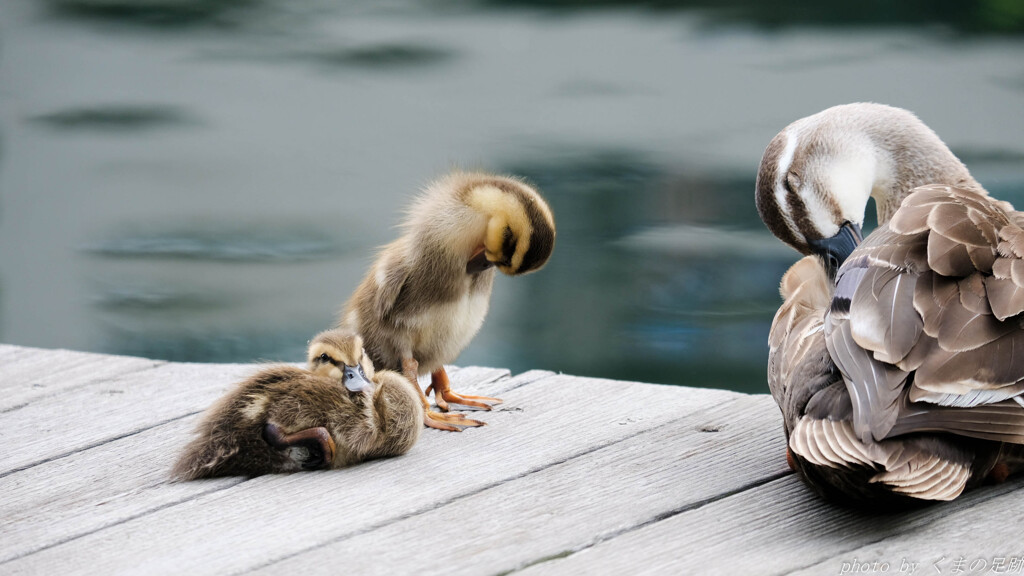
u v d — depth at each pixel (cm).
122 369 767
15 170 2333
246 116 2762
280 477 571
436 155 2356
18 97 2992
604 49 3353
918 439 448
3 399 706
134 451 613
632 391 697
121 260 1780
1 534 505
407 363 688
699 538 480
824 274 656
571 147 2383
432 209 688
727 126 2498
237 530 502
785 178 712
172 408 685
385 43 3531
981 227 484
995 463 501
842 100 2633
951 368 442
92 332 1474
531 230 681
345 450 579
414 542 485
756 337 1438
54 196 2147
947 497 434
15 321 1513
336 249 1811
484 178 718
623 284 1625
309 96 2939
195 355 1376
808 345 511
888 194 709
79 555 481
